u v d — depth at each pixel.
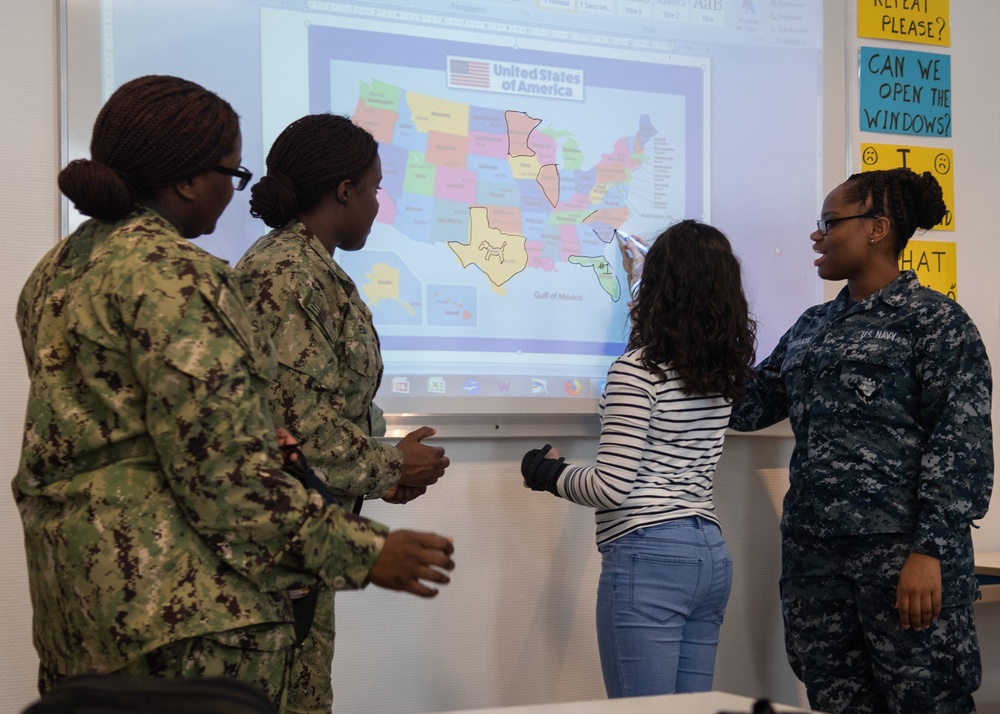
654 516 1.75
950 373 1.87
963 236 2.66
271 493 1.05
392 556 1.10
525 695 2.29
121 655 1.05
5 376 1.95
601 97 2.33
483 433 2.20
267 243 1.59
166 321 1.04
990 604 2.69
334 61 2.11
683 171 2.40
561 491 1.84
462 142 2.21
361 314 1.65
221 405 1.04
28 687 1.96
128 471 1.09
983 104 2.70
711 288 1.77
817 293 2.51
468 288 2.21
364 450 1.56
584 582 2.35
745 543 2.47
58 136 1.98
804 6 2.52
